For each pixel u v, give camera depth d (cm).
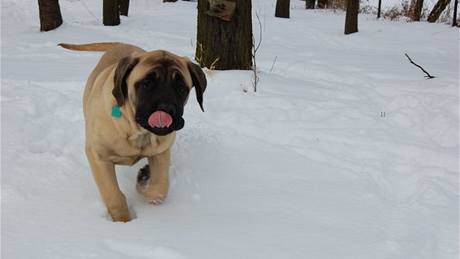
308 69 850
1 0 1898
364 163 478
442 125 575
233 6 740
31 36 1205
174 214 363
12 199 367
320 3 2645
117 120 342
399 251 322
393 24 1831
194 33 1377
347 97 685
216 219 356
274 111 598
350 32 1575
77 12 1861
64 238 314
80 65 820
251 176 441
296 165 465
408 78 819
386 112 628
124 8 1692
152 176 380
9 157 441
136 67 325
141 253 302
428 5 2694
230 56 759
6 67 781
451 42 1444
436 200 405
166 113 308
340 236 339
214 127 542
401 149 507
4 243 305
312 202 393
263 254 308
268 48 1129
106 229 331
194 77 352
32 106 572
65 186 401
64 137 513
